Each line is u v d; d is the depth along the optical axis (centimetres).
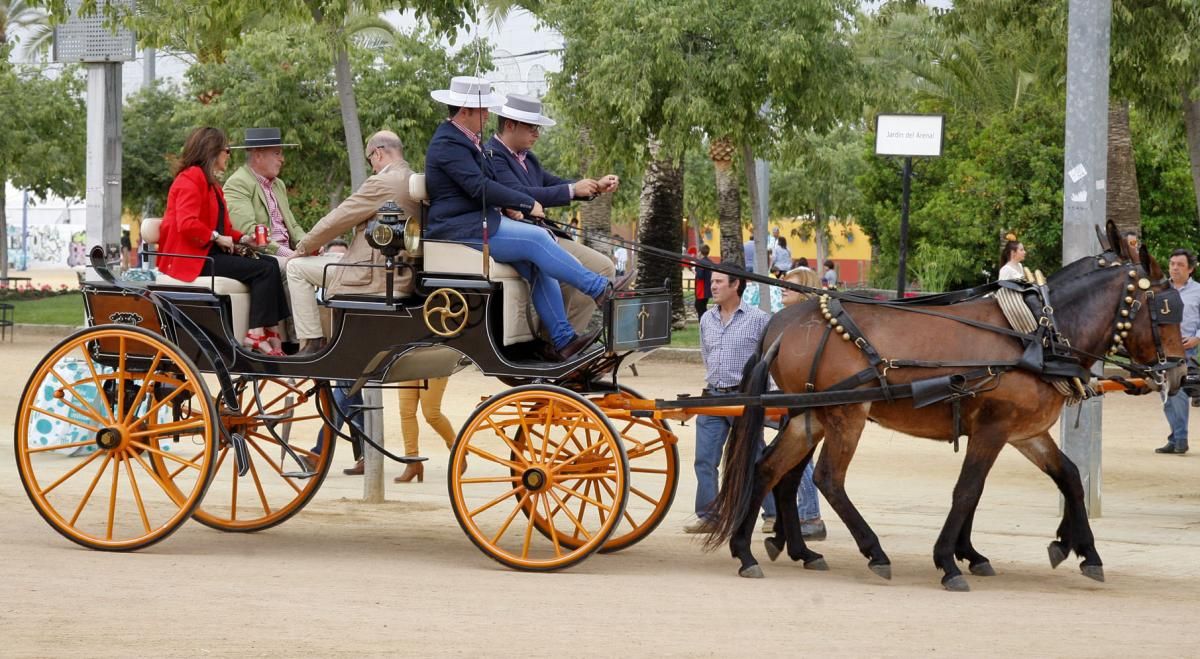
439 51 3769
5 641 680
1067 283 993
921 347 953
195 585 853
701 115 2364
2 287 4909
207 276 1029
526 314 990
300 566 958
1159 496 1432
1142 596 932
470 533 967
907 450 1759
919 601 883
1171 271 1642
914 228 3853
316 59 3672
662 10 2359
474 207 984
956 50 3678
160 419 1477
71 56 1777
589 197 1032
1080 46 1317
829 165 2608
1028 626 799
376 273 994
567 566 950
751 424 973
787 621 795
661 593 883
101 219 1806
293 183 3962
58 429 1599
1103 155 1325
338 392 1265
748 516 984
